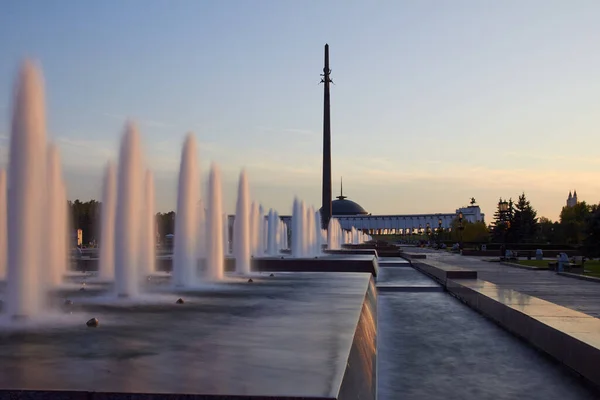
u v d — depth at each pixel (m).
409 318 14.66
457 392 7.95
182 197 15.40
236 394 3.97
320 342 5.90
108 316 7.85
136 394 3.99
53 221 16.75
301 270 20.78
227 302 9.58
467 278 21.28
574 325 9.97
